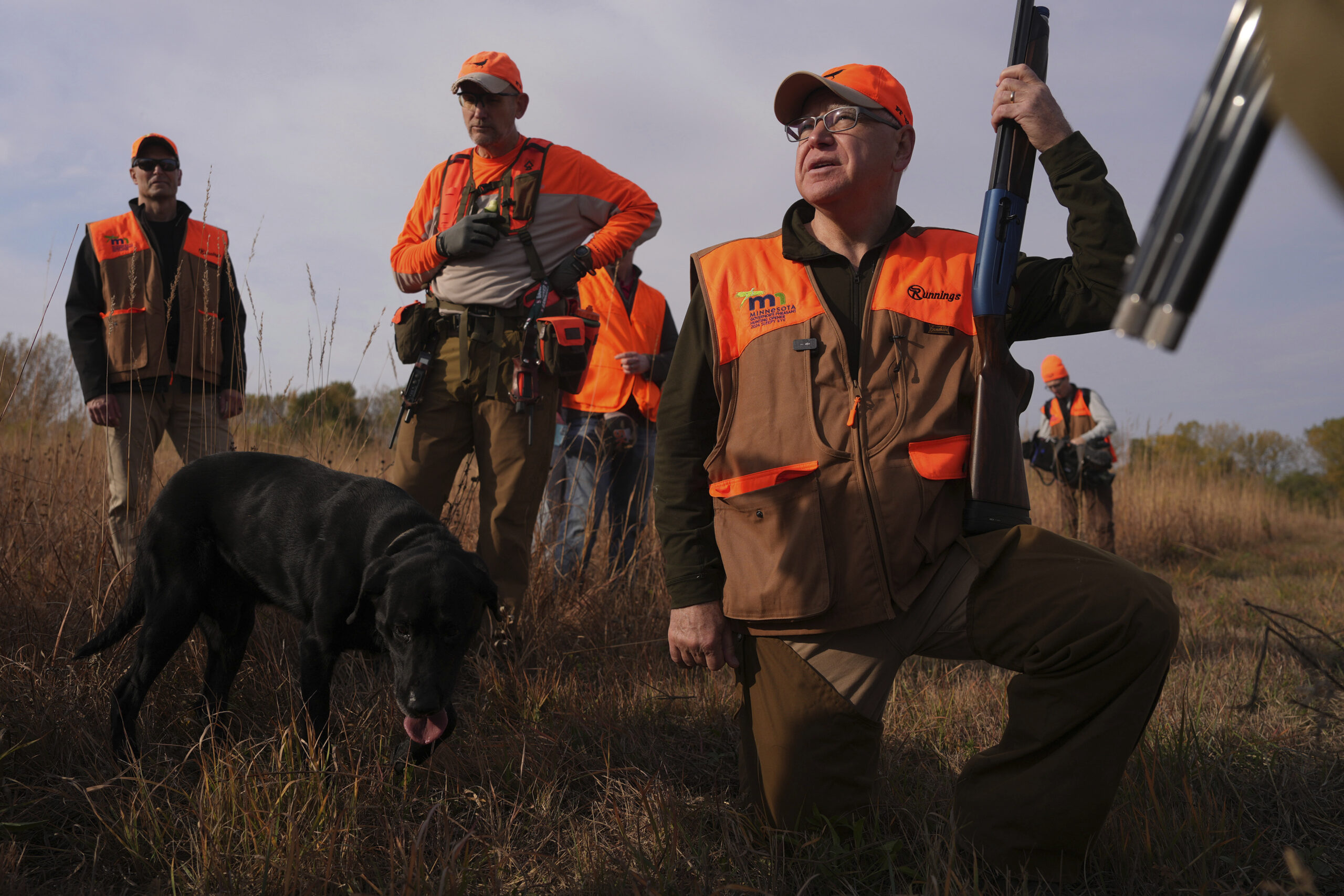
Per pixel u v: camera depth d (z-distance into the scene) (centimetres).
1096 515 805
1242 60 61
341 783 230
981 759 200
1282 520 1176
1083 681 186
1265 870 198
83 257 409
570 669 353
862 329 214
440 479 364
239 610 289
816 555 206
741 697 303
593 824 226
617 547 498
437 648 243
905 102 228
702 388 230
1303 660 268
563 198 361
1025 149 211
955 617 208
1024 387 219
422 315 356
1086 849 188
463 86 347
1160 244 66
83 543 379
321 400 446
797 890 189
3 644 295
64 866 201
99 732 256
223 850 198
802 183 222
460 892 183
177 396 424
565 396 516
